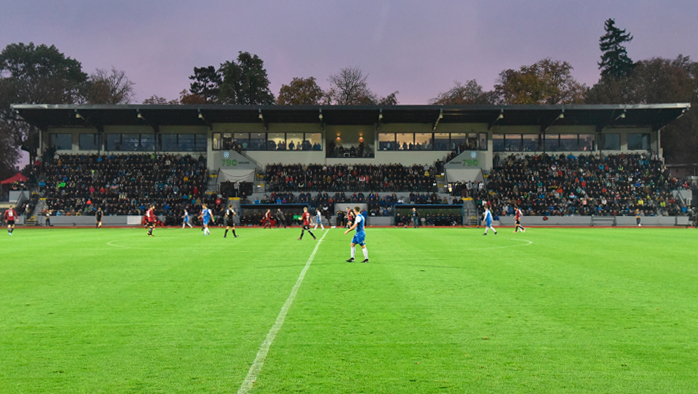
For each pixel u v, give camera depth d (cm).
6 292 1109
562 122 6247
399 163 6203
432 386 555
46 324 819
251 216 5294
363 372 597
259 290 1125
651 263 1648
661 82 7500
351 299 1019
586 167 6031
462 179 5928
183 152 6331
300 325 808
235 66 8606
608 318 858
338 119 6153
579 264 1620
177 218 5238
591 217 5422
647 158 6131
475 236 3198
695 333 764
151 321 837
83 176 5803
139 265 1593
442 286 1177
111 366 618
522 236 3195
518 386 555
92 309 930
